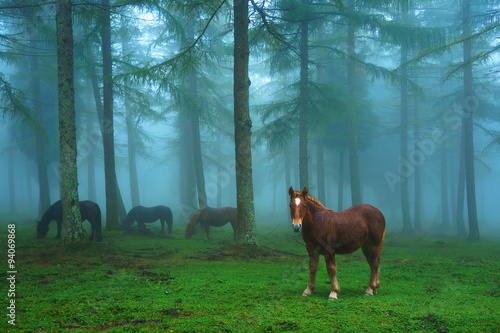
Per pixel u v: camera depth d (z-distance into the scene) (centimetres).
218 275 811
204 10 1279
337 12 1794
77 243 1114
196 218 1681
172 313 516
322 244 615
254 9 1357
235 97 1246
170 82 1681
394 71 1959
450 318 492
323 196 2669
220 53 2120
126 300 584
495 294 655
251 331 445
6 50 2141
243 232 1205
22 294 615
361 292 670
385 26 1833
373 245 662
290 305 562
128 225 1742
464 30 2095
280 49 1805
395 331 450
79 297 595
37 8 1634
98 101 1983
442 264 1040
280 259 1094
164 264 966
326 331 443
